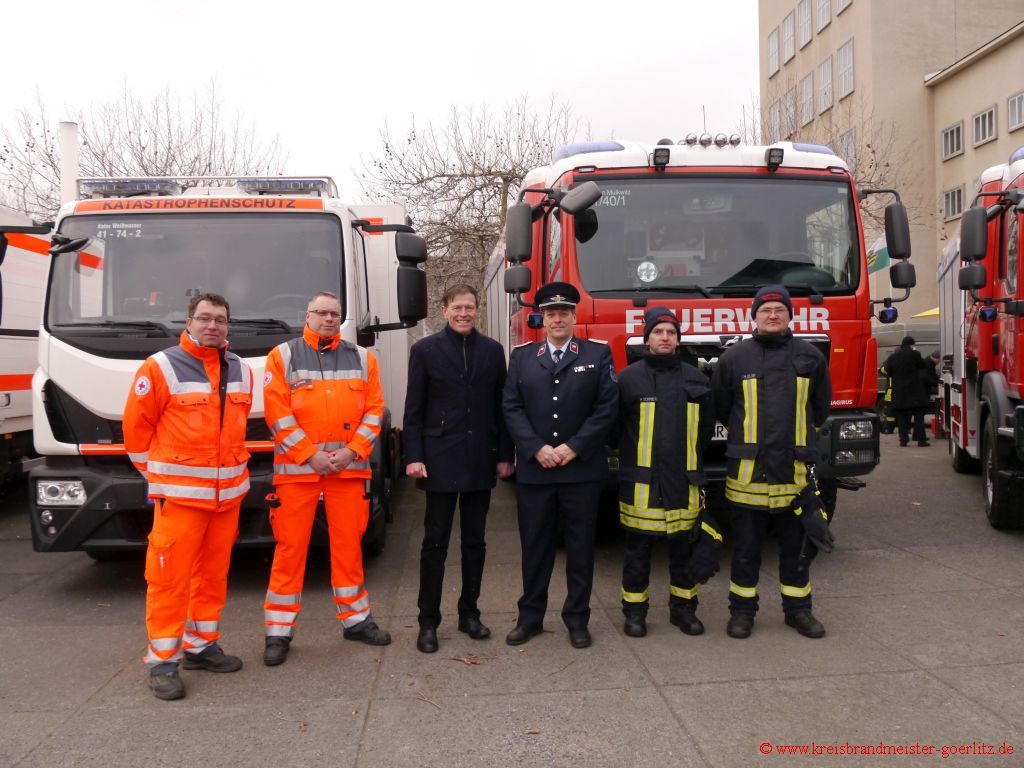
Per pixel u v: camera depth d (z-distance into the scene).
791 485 4.71
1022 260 6.51
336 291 5.96
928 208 28.94
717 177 6.34
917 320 20.64
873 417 6.04
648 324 4.81
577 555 4.69
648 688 4.07
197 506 4.16
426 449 4.67
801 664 4.33
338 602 4.81
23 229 5.91
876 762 3.33
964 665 4.26
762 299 4.83
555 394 4.64
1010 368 6.83
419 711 3.87
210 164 19.83
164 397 4.18
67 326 5.64
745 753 3.41
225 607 5.57
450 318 4.71
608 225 6.20
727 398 4.95
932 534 7.23
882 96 28.70
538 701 3.95
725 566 6.43
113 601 5.75
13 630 5.14
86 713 3.91
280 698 4.05
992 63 26.19
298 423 4.64
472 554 4.84
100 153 19.30
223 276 5.88
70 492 5.52
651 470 4.73
